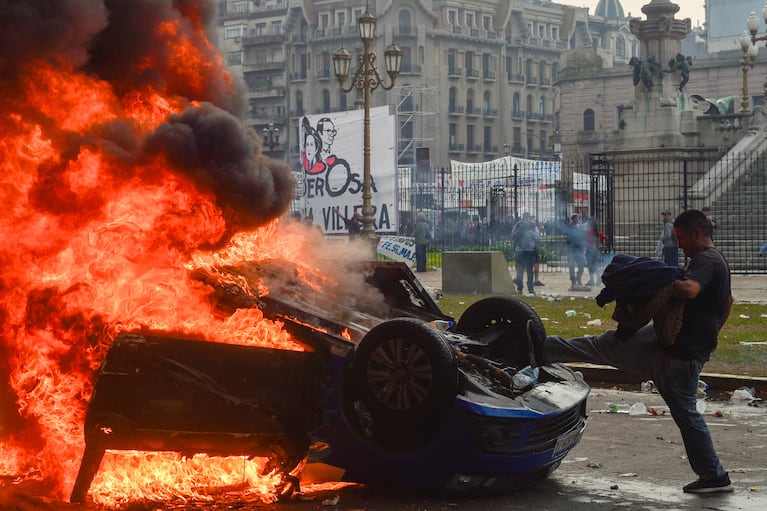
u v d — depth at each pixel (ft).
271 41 450.71
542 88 483.10
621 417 31.60
